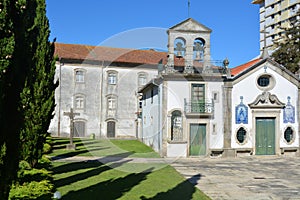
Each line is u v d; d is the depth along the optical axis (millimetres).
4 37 4754
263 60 22734
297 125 23000
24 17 5711
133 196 9812
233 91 22297
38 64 11461
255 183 12984
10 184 4918
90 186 11016
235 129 22141
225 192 11242
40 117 11188
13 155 4945
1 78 4598
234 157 21734
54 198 8594
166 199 9664
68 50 37938
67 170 14422
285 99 22969
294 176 14734
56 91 35531
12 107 4988
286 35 36312
